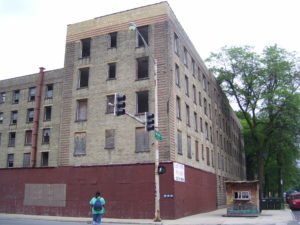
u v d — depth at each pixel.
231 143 51.72
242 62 43.75
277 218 23.06
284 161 50.59
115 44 29.83
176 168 24.62
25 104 40.06
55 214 27.27
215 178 38.06
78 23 31.66
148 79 27.02
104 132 27.64
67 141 28.95
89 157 27.66
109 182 25.92
